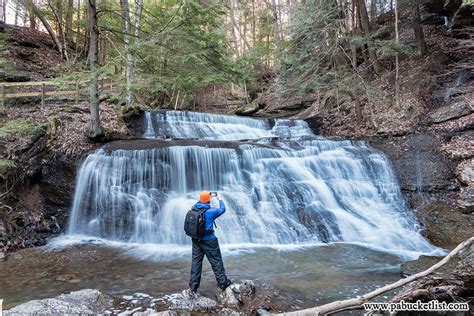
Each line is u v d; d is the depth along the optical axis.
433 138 11.42
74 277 5.82
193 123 15.18
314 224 8.81
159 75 10.09
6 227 7.81
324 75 13.57
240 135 15.77
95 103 10.40
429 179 10.28
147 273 5.98
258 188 9.59
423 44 15.16
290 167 10.43
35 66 19.28
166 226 8.48
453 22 15.66
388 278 5.79
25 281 5.64
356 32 15.81
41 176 9.01
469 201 9.09
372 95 13.30
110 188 9.16
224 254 7.23
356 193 10.18
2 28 20.41
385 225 9.04
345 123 15.12
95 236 8.71
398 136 12.30
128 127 13.32
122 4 13.87
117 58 8.70
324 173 10.60
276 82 15.93
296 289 5.25
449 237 8.29
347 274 6.00
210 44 9.38
